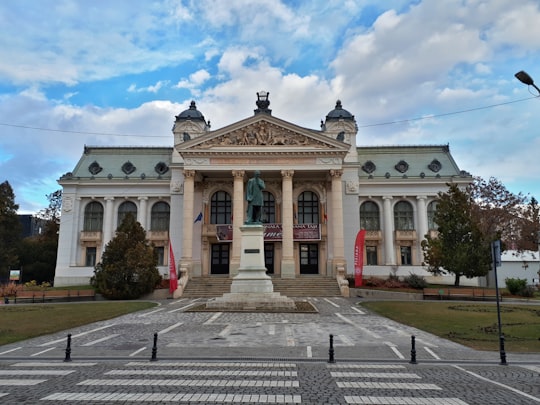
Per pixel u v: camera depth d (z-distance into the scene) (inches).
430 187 2522.1
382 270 2428.6
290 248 2137.1
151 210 2536.9
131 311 1227.2
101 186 2534.5
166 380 432.1
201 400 358.6
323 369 493.7
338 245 2146.9
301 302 1433.3
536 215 2485.2
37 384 415.8
